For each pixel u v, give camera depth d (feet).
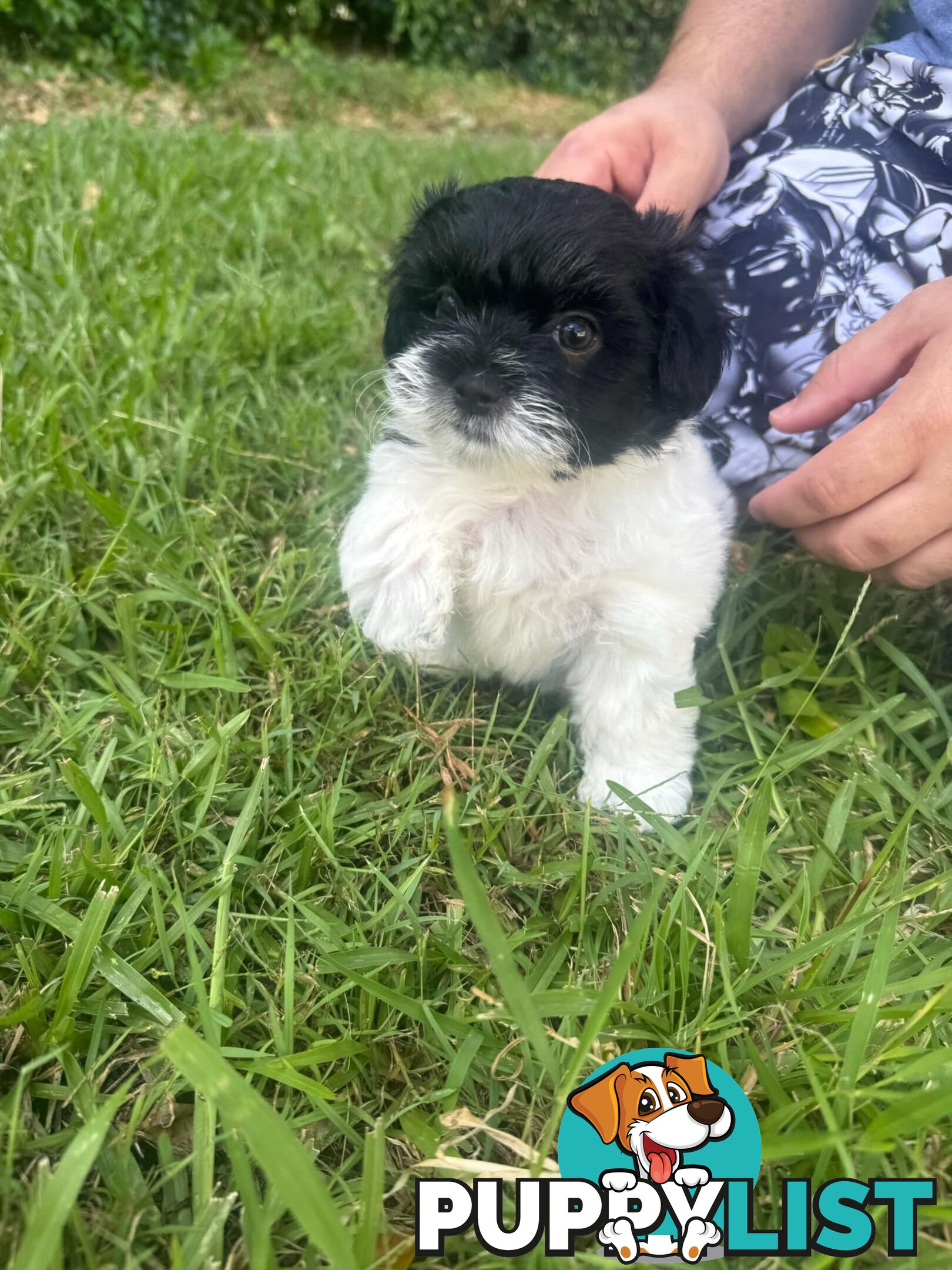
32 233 1.77
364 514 1.07
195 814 0.88
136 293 1.68
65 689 1.01
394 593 1.03
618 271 0.93
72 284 1.59
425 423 0.95
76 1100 0.64
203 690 1.03
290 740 0.95
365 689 1.06
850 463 0.99
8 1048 0.66
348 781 0.99
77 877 0.78
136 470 1.27
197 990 0.67
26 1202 0.56
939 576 1.05
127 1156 0.60
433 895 0.88
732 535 1.31
